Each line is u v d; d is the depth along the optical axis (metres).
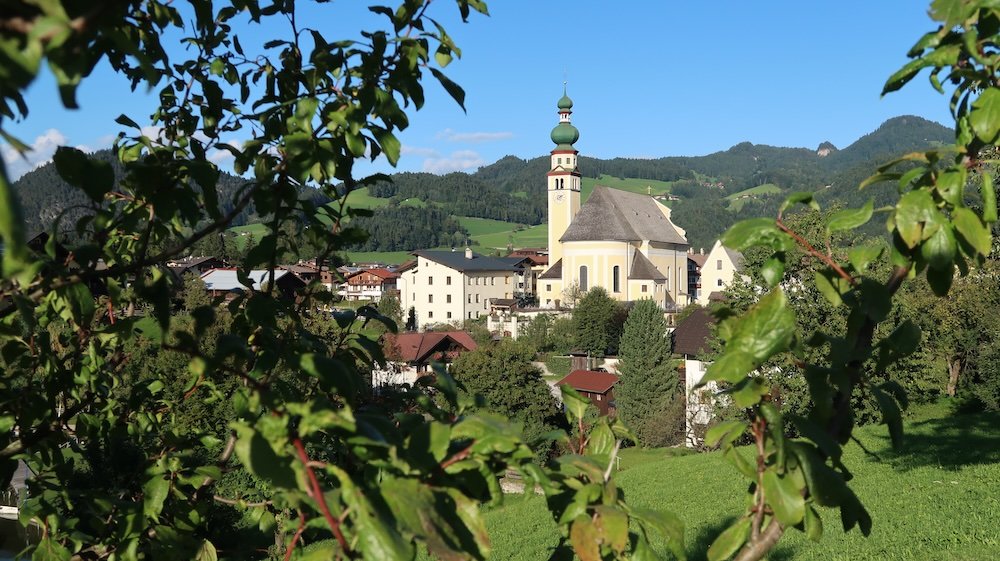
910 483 15.88
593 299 67.75
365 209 2.76
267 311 2.46
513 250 165.75
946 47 1.54
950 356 33.22
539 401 34.69
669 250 94.06
